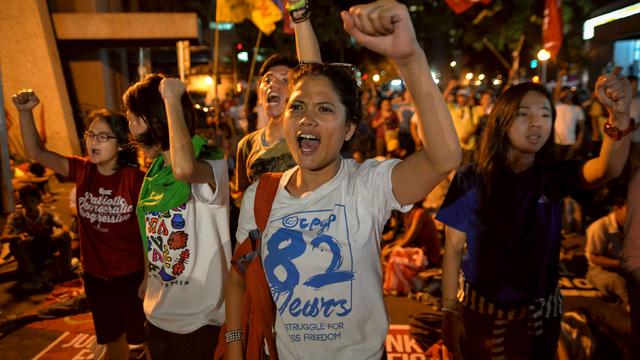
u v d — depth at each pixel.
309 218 1.48
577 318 3.06
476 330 2.22
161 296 2.25
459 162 1.29
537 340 2.13
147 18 12.29
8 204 4.75
